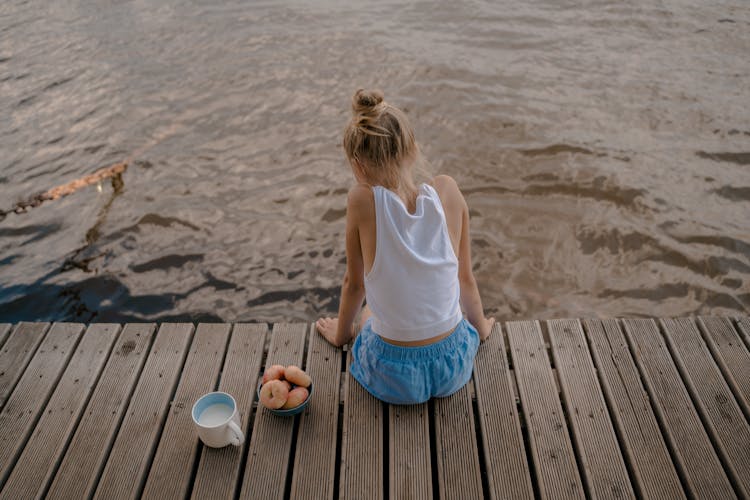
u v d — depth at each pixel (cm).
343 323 254
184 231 476
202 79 700
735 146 544
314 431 234
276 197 508
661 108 605
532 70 689
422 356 223
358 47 754
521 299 410
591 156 536
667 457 221
